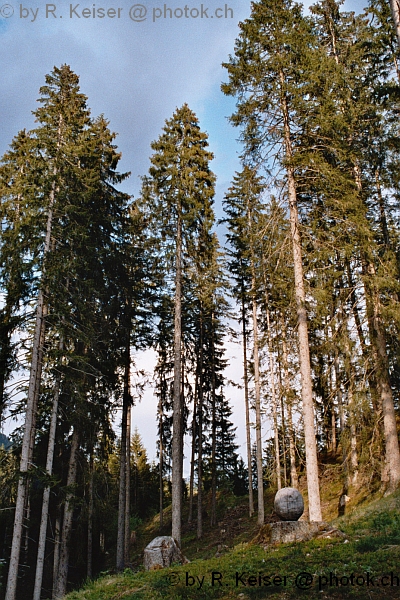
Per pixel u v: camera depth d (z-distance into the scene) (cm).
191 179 2244
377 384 1831
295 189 1772
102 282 2205
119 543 2267
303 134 1806
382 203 2039
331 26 2202
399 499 1474
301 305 1645
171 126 2389
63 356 1823
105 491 2050
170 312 2605
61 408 1888
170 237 2247
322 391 2033
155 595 978
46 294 1792
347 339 1727
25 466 1592
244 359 2972
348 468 1916
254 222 2572
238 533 2562
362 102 1939
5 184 2359
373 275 1734
